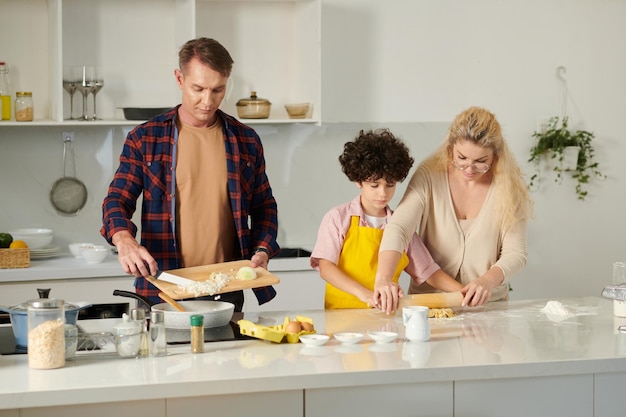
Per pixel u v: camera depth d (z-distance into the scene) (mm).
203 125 2891
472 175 2730
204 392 1906
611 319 2672
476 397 2113
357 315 2727
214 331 2453
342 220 2846
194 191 2859
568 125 4988
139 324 2141
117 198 2793
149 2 4477
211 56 2691
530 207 2891
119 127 4527
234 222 2947
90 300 3951
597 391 2186
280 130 4676
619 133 5066
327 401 2031
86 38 4402
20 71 4340
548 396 2156
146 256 2551
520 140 4918
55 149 4449
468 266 2863
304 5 4508
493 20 4836
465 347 2266
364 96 4711
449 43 4785
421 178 2859
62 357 2029
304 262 4203
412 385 2072
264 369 2008
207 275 2725
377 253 2832
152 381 1893
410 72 4750
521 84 4902
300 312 2789
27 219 4438
